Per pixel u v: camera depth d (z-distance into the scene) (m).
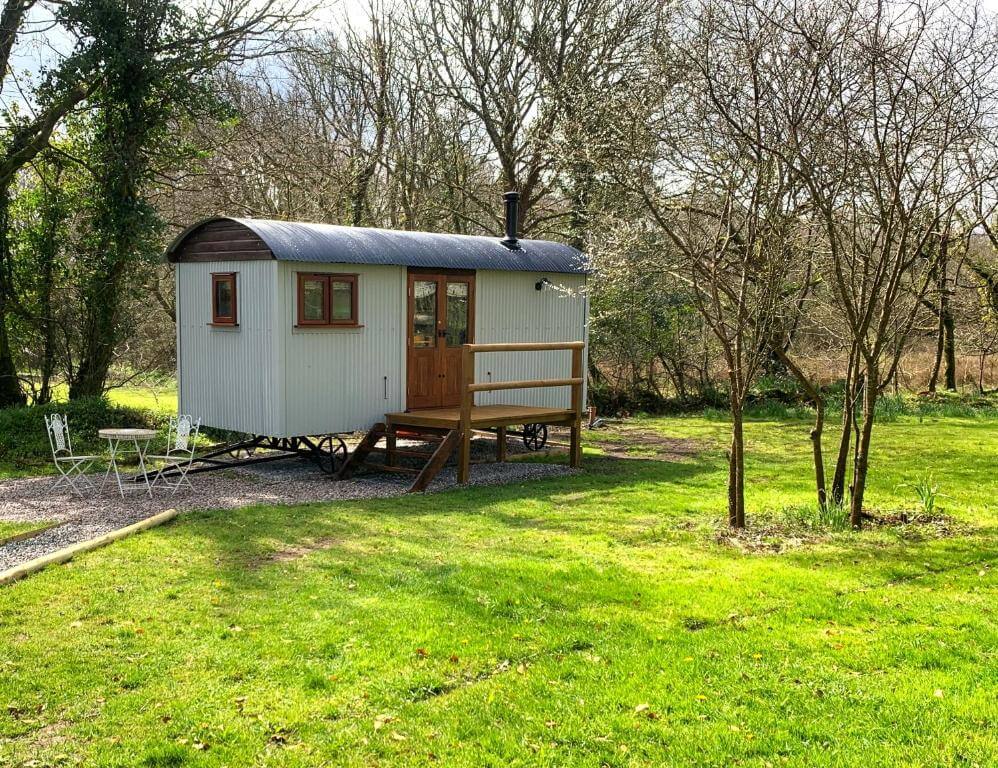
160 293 20.84
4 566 7.34
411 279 12.49
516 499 10.49
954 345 23.03
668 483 11.76
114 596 6.50
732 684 5.06
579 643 5.68
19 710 4.71
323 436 12.30
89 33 15.40
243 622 6.00
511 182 21.58
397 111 23.39
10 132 15.91
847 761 4.22
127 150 15.97
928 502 9.35
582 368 14.12
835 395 21.53
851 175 7.78
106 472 11.66
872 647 5.58
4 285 16.08
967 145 7.73
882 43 7.61
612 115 9.56
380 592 6.68
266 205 22.23
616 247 12.41
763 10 7.73
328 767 4.21
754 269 8.70
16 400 16.47
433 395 12.94
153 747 4.34
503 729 4.56
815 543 8.18
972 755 4.27
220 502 10.08
